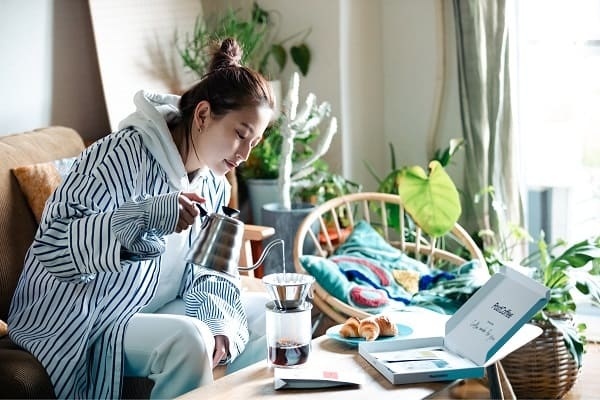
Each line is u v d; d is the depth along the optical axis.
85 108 3.39
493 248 3.46
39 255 2.05
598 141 3.73
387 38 3.93
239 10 3.91
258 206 3.62
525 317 1.93
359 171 3.87
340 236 3.31
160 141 2.19
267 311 1.96
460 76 3.63
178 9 3.59
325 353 2.04
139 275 2.21
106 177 2.11
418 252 3.23
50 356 2.12
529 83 3.77
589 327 3.64
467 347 1.98
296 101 3.34
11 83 3.12
